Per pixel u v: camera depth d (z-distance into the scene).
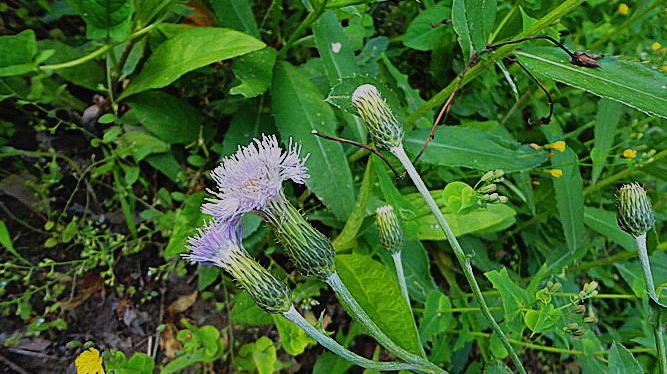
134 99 0.20
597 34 0.23
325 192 0.18
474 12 0.14
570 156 0.20
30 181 0.19
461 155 0.17
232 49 0.17
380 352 0.20
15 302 0.18
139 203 0.21
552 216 0.23
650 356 0.21
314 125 0.18
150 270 0.19
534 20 0.15
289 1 0.22
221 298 0.20
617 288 0.23
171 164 0.20
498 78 0.23
